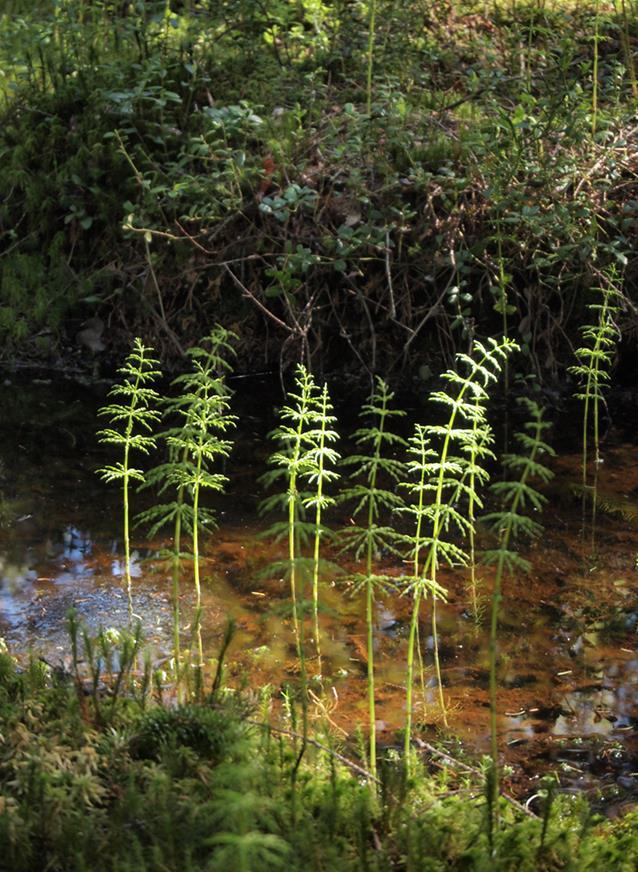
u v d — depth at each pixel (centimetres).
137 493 522
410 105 712
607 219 659
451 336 658
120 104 680
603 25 829
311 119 723
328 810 263
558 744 348
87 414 614
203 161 690
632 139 711
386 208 655
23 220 713
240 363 675
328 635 409
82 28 777
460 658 397
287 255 631
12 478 531
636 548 481
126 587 436
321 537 485
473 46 801
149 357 679
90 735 289
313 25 827
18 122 728
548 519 509
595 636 412
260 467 554
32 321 689
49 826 251
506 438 604
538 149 662
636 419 631
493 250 667
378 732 351
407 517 510
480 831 265
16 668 367
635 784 329
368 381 666
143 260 680
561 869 262
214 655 390
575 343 675
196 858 246
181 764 278
